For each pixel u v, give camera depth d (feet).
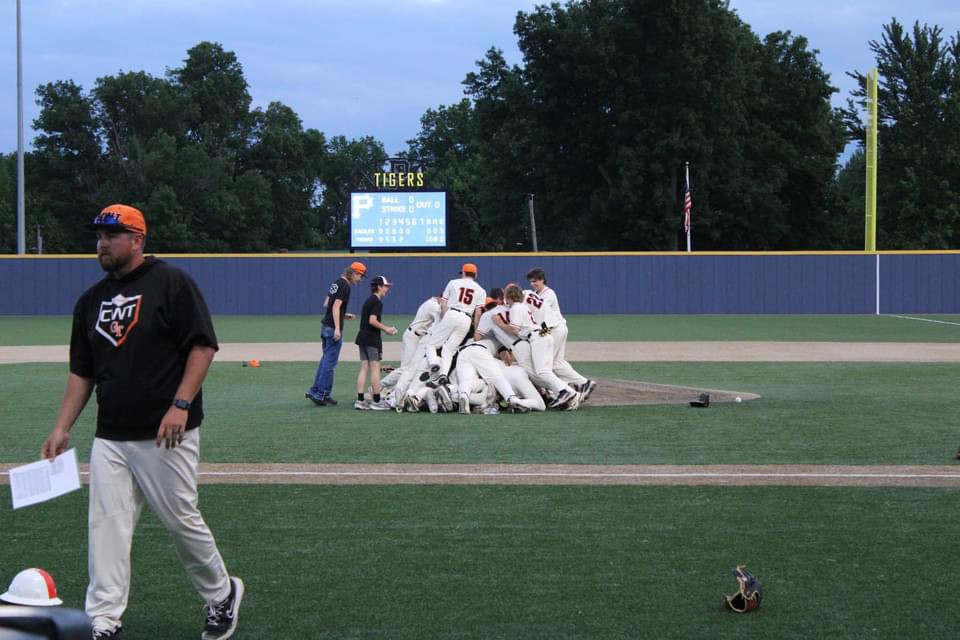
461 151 310.65
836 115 207.00
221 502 24.20
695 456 30.17
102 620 14.25
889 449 31.32
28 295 131.64
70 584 17.70
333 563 19.08
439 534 21.16
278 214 263.49
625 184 168.86
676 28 170.60
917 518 22.41
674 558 19.35
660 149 169.48
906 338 87.25
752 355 70.13
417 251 136.46
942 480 26.53
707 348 76.69
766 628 15.47
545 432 35.01
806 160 192.85
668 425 36.58
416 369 41.91
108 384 14.39
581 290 129.29
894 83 216.33
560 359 42.60
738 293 129.08
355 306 130.21
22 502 12.94
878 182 215.72
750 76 181.57
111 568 14.46
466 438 33.78
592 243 183.01
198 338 14.43
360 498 24.58
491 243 275.80
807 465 28.66
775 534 21.06
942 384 51.24
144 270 14.73
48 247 233.76
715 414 39.58
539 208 193.77
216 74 261.85
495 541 20.58
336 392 49.11
